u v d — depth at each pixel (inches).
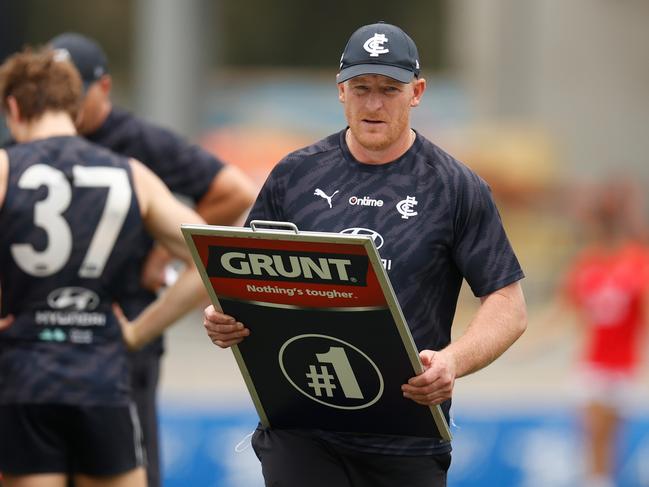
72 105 634.2
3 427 609.6
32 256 605.6
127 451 620.7
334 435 542.6
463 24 2674.7
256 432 567.5
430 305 523.5
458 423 1176.2
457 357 501.7
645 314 1240.8
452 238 520.7
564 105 2908.5
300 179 534.6
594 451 1224.2
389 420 526.3
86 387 606.2
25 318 607.5
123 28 3107.8
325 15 3203.7
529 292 2135.8
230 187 759.1
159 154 748.6
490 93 2615.7
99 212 613.3
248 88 2410.2
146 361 728.3
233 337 527.2
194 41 2198.6
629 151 2928.2
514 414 1187.3
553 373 1657.2
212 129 2364.7
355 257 486.3
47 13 3083.2
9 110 631.8
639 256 1246.9
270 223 496.4
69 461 621.3
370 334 501.7
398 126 512.4
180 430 1141.1
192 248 512.1
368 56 507.5
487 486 1175.6
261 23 3164.4
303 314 508.4
